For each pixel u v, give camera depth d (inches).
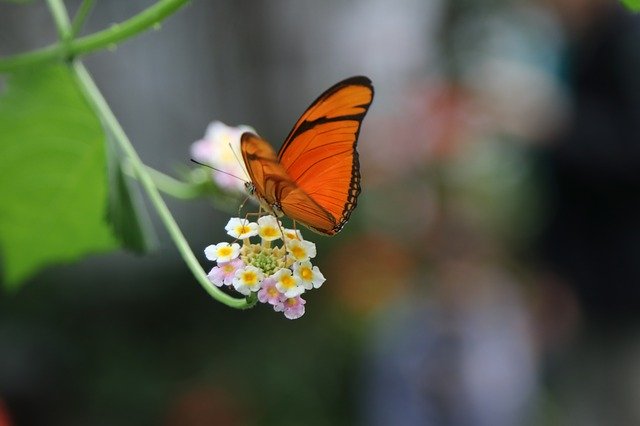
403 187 64.3
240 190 34.7
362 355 68.7
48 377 65.2
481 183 61.3
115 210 33.2
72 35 32.8
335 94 30.7
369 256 67.6
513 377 55.7
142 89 95.0
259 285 30.3
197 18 97.2
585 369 60.6
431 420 54.0
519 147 58.9
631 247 56.2
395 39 104.7
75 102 33.2
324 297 75.0
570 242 57.9
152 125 95.9
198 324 74.4
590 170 55.1
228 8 98.2
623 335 59.0
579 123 54.7
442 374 54.0
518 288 58.3
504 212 63.2
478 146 61.3
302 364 71.4
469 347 54.2
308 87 105.2
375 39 106.0
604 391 60.1
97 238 35.1
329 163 31.2
